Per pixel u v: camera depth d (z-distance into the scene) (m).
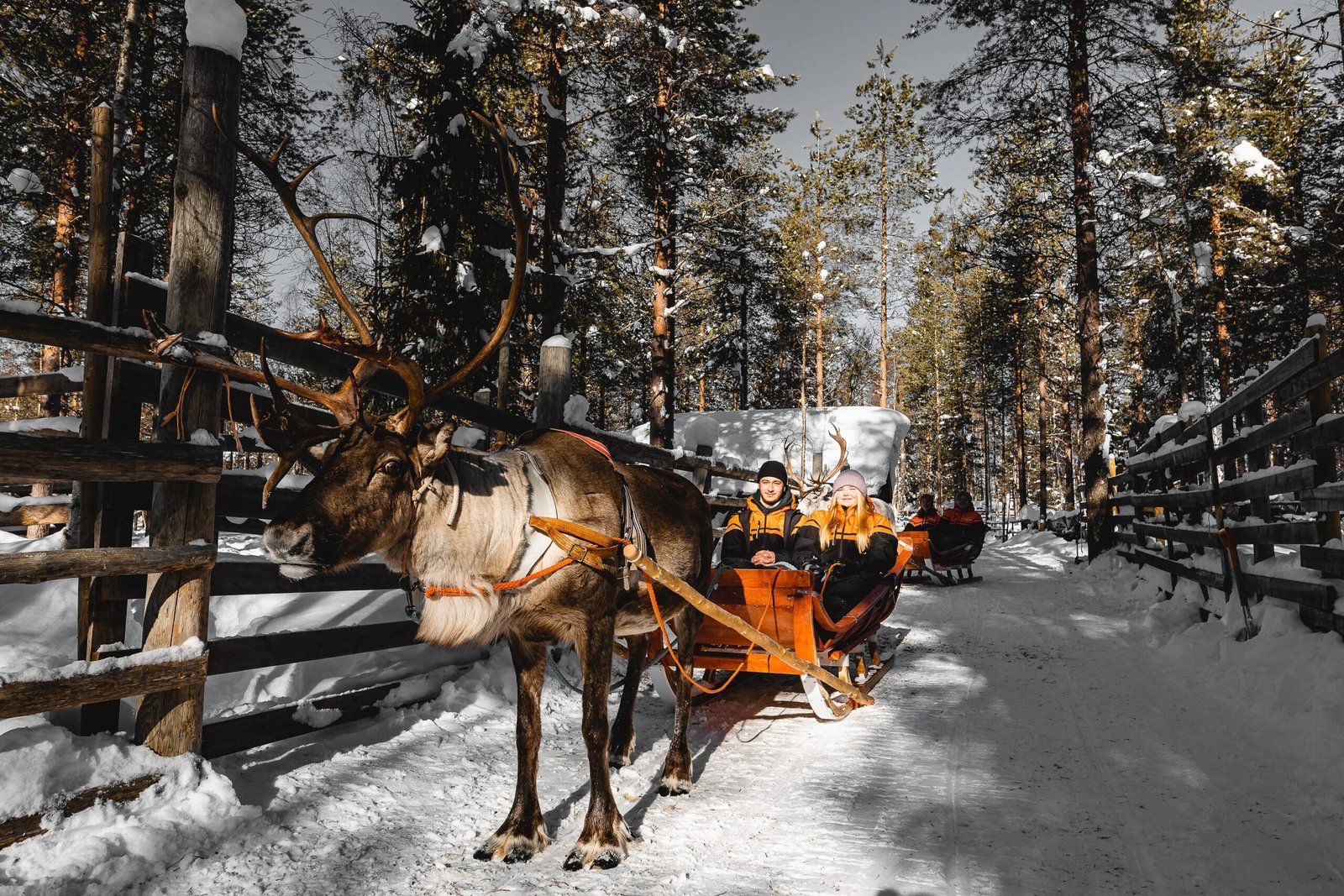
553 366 6.74
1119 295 23.33
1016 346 30.94
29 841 2.60
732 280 21.52
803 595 4.76
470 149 11.52
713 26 17.83
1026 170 18.81
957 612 10.01
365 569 4.51
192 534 3.21
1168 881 2.86
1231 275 20.95
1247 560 6.87
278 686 4.79
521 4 11.85
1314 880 2.84
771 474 5.85
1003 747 4.48
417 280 10.93
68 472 2.70
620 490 3.52
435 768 3.95
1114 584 11.45
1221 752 4.24
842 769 4.16
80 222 14.21
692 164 19.06
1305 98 20.36
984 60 16.70
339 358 4.45
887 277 37.06
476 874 2.92
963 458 46.81
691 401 43.53
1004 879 2.89
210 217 3.41
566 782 3.91
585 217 16.05
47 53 12.80
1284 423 5.64
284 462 2.78
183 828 2.89
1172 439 9.66
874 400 52.78
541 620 3.15
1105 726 4.80
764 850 3.16
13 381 4.58
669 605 3.92
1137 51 16.03
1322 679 4.61
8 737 2.77
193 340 3.28
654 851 3.15
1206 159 19.06
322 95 11.00
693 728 4.95
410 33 11.34
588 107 15.08
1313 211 20.05
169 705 3.14
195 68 3.42
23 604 4.11
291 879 2.79
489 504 2.95
